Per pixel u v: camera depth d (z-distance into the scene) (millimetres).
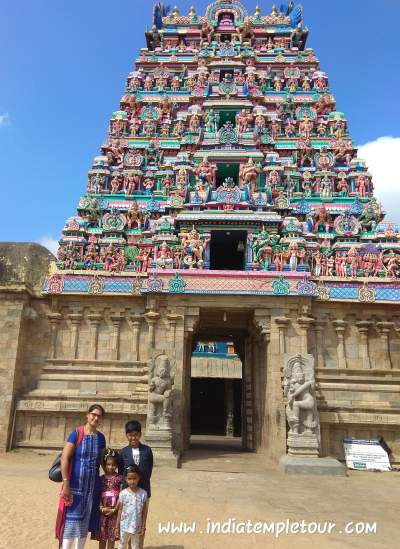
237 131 34688
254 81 39875
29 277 42312
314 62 42094
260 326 25031
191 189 31969
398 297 26047
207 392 49344
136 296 26375
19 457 22422
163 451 21391
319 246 30141
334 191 35031
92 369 25578
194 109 36250
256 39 45250
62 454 7531
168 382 22578
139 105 39938
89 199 33188
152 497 13906
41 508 11758
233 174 34562
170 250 27969
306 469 19859
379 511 13492
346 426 23453
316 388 24562
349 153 36250
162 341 25188
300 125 37938
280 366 24266
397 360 25766
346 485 17781
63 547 7055
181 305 25391
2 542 9008
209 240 28750
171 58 42781
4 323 25203
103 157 36094
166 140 37281
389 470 22062
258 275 25500
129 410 23875
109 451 8477
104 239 30562
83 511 7277
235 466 21797
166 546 9414
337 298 25969
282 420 23312
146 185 35062
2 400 23984
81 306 26750
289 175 34375
